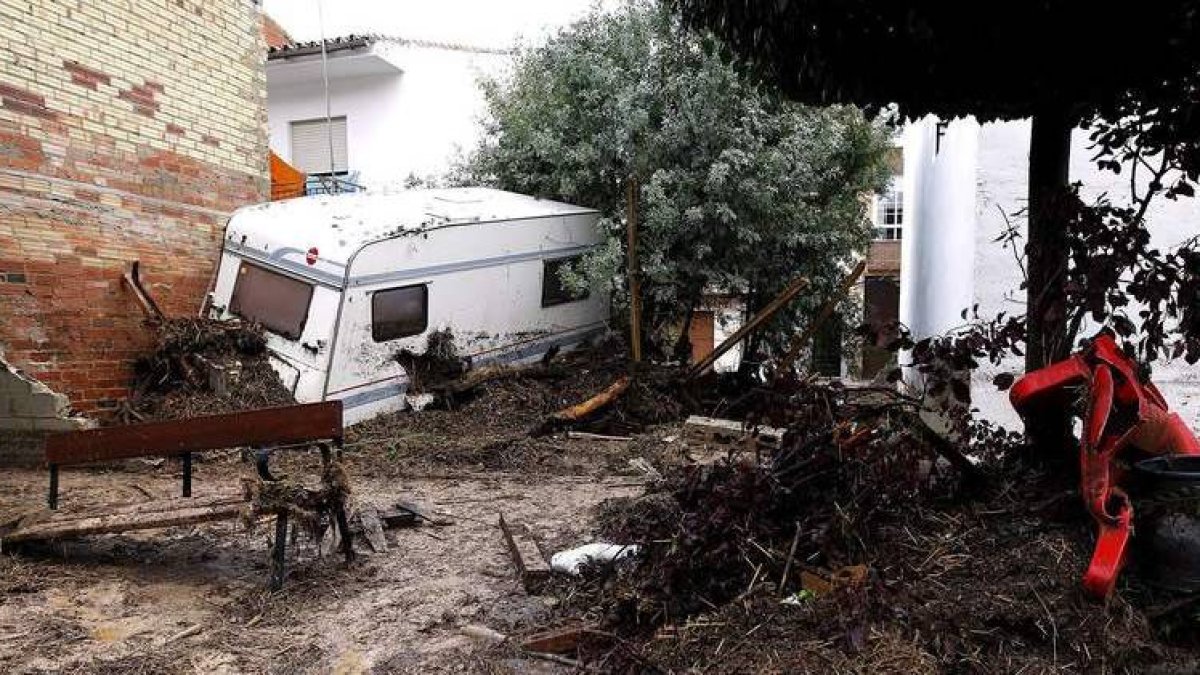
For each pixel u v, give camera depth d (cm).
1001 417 642
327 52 1666
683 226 1068
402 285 940
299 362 883
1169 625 311
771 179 1071
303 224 921
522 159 1291
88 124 786
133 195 839
